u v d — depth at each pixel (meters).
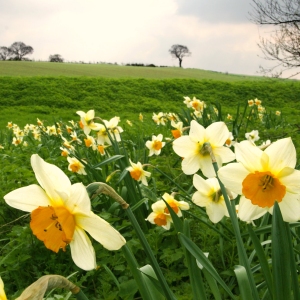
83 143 5.79
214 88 39.81
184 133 5.90
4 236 3.88
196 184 2.18
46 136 9.33
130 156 6.20
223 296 2.66
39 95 35.56
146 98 36.47
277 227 1.32
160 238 3.32
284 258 1.31
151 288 1.78
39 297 0.88
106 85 39.03
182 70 75.75
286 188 1.42
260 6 15.88
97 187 1.23
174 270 3.02
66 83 39.06
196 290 1.70
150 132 10.97
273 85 39.97
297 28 15.66
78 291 1.00
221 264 3.05
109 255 3.04
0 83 37.53
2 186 4.81
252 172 1.46
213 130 2.12
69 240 1.04
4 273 3.05
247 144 1.44
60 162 6.43
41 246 3.23
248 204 1.53
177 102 36.44
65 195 1.05
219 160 2.13
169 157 5.86
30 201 1.12
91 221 1.08
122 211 3.99
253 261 2.95
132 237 3.56
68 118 29.30
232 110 28.91
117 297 2.62
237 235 1.58
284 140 1.40
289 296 1.31
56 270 3.02
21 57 109.94
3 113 30.42
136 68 71.31
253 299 1.61
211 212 2.20
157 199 3.57
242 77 72.81
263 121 12.20
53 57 109.69
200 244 3.26
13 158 7.08
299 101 36.41
